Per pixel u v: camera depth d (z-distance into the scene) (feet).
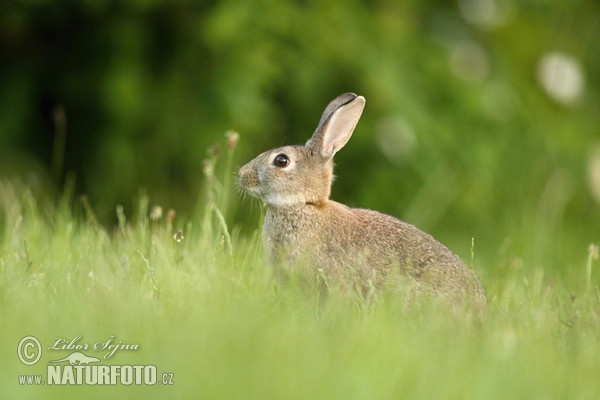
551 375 19.97
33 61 51.06
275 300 23.97
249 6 47.78
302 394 17.63
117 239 31.55
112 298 22.82
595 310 25.71
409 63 50.31
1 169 47.93
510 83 53.57
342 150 49.55
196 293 24.04
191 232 34.88
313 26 48.49
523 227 42.88
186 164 47.57
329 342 20.61
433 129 49.06
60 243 29.99
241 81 47.06
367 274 26.48
